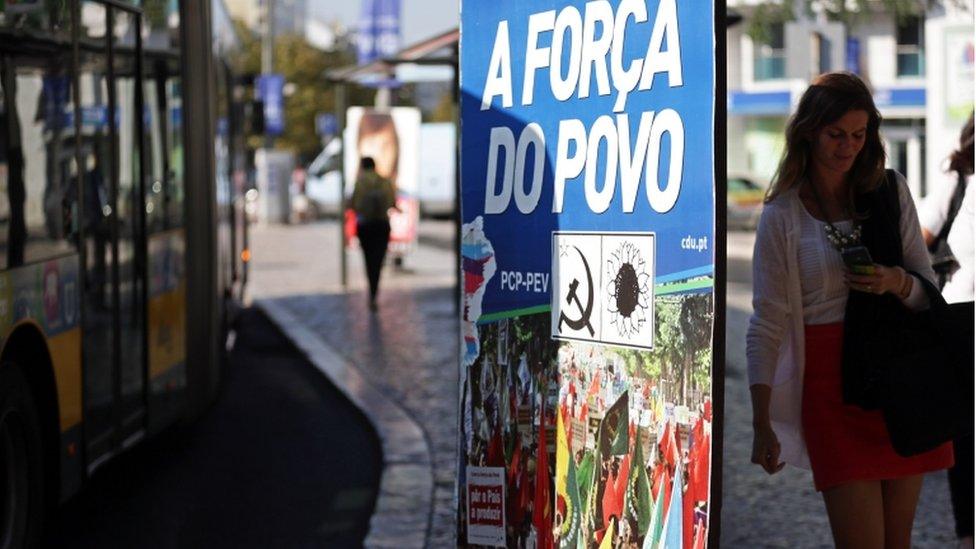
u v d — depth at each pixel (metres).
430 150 56.62
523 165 4.95
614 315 4.53
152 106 9.05
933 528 7.35
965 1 16.12
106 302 7.98
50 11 7.07
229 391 13.76
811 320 4.93
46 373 7.02
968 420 4.81
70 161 7.37
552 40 4.78
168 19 9.52
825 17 16.92
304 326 18.47
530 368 4.98
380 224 20.31
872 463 4.88
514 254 5.03
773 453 4.89
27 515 6.78
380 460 10.30
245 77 21.14
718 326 4.03
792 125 4.98
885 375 4.79
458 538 5.41
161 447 10.84
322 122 54.44
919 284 4.86
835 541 4.98
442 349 15.95
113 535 8.08
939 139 18.56
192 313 9.88
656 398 4.34
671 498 4.26
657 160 4.30
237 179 18.03
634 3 4.38
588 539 4.69
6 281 6.33
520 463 5.06
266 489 9.34
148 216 8.88
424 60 18.81
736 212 43.44
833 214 4.98
